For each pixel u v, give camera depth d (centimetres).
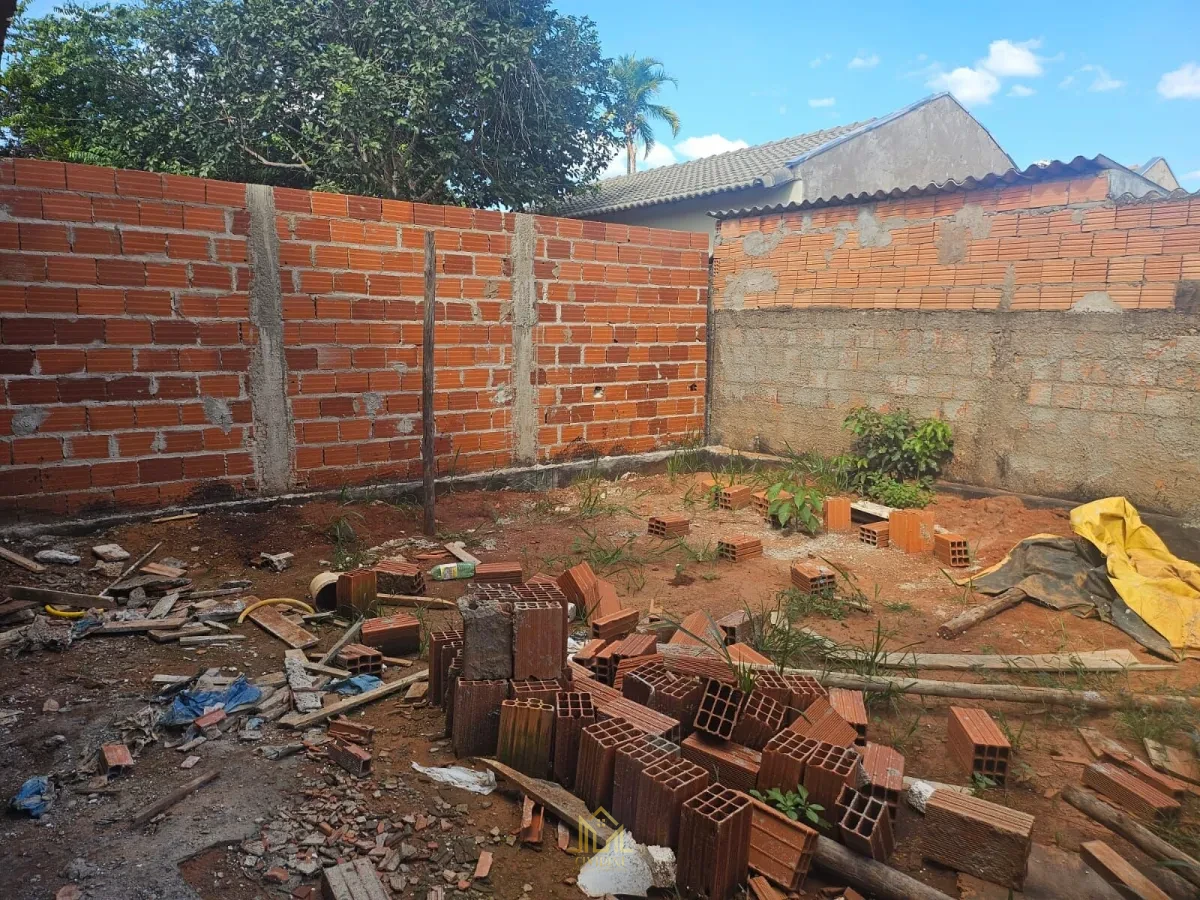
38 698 345
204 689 354
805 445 839
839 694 355
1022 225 654
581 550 604
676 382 898
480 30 1277
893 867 269
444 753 317
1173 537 573
